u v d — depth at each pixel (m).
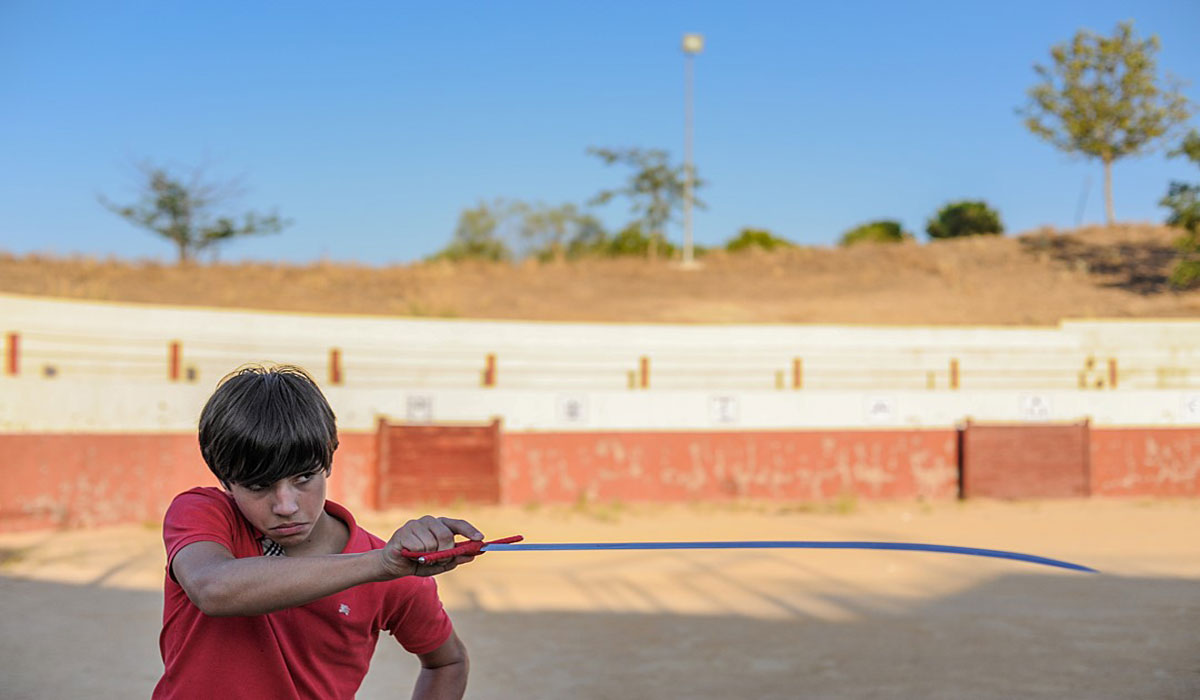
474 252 48.16
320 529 1.84
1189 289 30.92
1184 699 5.80
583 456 17.92
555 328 21.73
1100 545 13.14
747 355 22.77
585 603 8.96
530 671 6.44
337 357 18.84
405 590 1.95
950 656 6.90
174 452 14.76
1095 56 37.09
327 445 1.70
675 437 18.25
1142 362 24.06
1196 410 20.38
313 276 30.94
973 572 10.76
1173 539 13.72
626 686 6.07
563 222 48.19
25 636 7.36
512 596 9.29
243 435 1.62
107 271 28.98
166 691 1.80
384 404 17.58
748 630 7.79
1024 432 19.22
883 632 7.72
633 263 37.28
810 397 19.28
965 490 18.92
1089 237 37.91
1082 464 19.36
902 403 19.59
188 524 1.71
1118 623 8.06
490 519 15.97
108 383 14.98
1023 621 8.14
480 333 21.22
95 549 12.05
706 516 16.56
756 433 18.53
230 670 1.76
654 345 22.30
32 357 16.75
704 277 34.75
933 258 36.53
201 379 18.50
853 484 18.75
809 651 7.05
